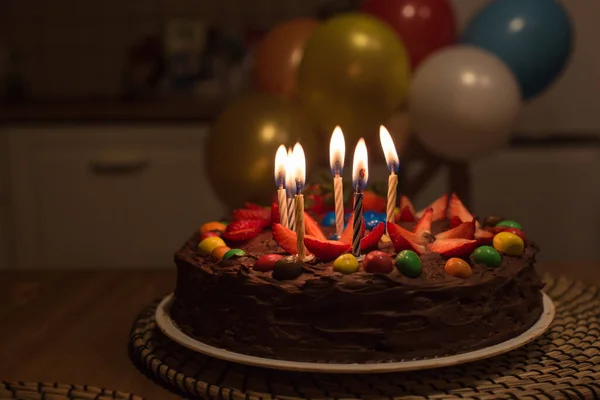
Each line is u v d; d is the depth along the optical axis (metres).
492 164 2.95
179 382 1.06
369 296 1.08
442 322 1.09
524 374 1.08
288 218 1.28
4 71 3.43
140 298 1.52
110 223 2.99
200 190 2.96
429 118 2.17
